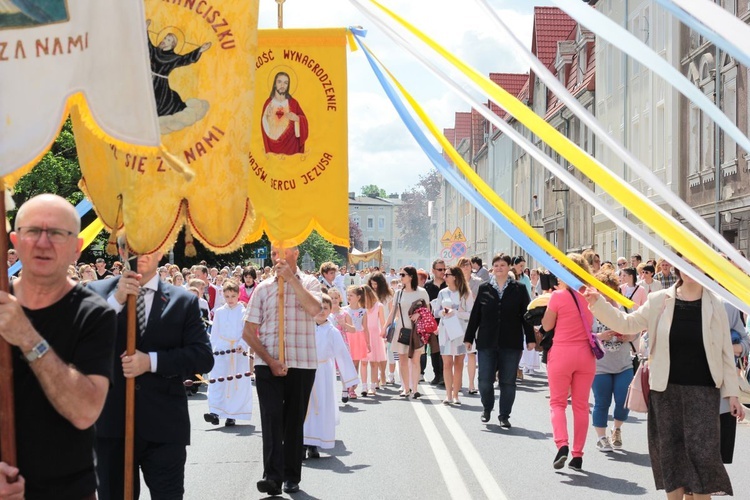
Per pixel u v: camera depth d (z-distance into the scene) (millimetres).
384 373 19375
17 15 4109
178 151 5855
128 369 5738
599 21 4246
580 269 6531
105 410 6316
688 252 4230
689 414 7660
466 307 16781
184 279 25031
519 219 6305
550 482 9859
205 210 5855
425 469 10531
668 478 7723
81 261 39062
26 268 4145
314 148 9961
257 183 9938
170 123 5859
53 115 4121
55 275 4152
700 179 30766
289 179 9953
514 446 12000
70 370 4020
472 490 9461
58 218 4137
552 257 6754
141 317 6422
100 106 4180
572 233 50125
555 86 4387
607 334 11750
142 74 4188
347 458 11203
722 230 28969
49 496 4141
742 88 27188
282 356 9172
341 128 9977
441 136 6289
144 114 4195
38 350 3918
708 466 7586
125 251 5809
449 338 16031
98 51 4172
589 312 10625
